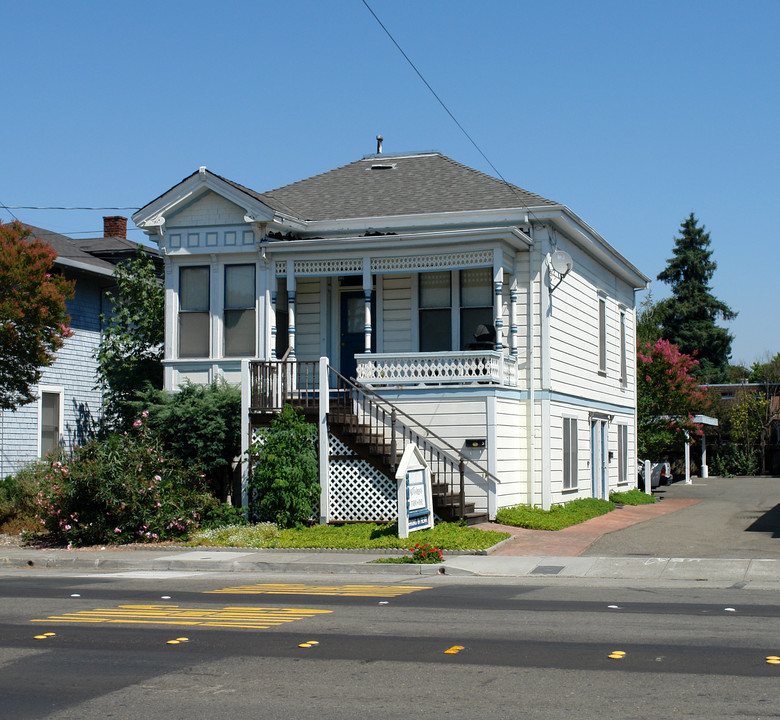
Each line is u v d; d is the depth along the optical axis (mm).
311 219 24109
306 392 20656
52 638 9688
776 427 56062
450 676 7840
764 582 14164
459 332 23156
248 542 18516
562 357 24281
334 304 24281
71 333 22125
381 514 20141
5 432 25750
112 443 19953
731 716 6605
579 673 7891
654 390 38312
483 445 20906
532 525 20375
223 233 23016
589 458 27109
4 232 20484
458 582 14555
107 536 19250
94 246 31688
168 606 11805
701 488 40344
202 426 21156
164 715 6840
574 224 23953
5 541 20031
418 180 25859
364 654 8742
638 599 12328
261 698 7246
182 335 23375
